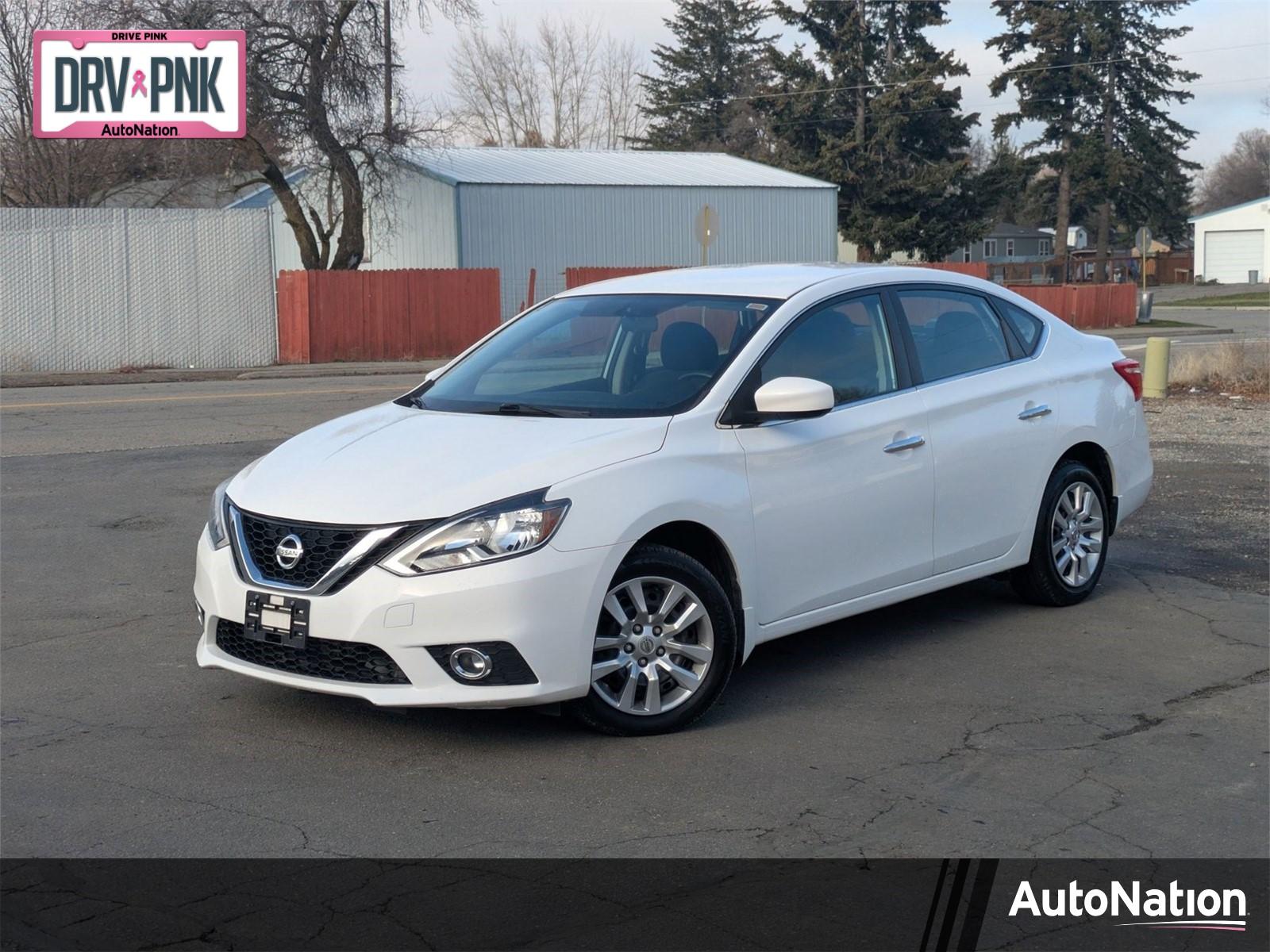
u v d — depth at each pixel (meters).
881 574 5.93
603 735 5.04
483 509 4.68
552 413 5.45
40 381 23.00
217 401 17.77
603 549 4.81
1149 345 17.77
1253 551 8.29
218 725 5.17
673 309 5.95
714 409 5.36
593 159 41.91
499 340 6.39
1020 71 65.62
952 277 6.68
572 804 4.41
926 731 5.14
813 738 5.06
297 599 4.75
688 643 5.15
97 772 4.68
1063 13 64.94
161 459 12.16
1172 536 8.74
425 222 36.72
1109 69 65.50
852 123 57.47
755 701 5.50
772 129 58.31
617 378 5.69
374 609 4.62
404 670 4.63
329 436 5.57
